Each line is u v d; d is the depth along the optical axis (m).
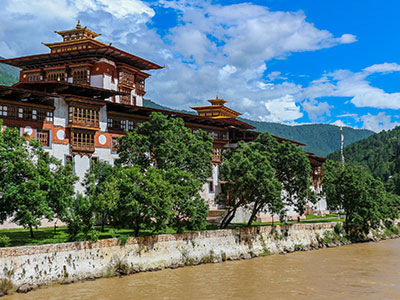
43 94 48.28
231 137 78.94
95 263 36.31
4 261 30.64
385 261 51.31
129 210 39.38
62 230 44.72
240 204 55.91
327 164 87.25
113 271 37.25
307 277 41.16
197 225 45.31
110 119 57.69
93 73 70.12
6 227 45.06
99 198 37.28
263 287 36.59
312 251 58.78
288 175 60.16
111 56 71.81
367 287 37.56
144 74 79.94
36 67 75.31
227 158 58.19
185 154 50.31
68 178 38.19
